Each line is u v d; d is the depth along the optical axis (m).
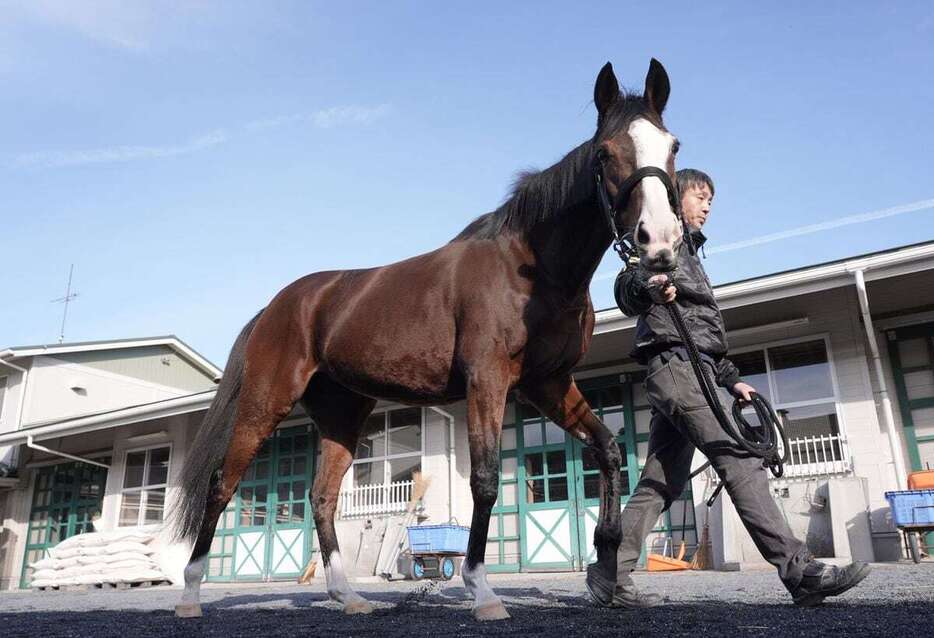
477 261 3.00
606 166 2.60
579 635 1.92
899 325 8.72
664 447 3.03
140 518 13.80
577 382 10.31
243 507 12.80
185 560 11.91
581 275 2.83
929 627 1.86
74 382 19.33
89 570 11.71
